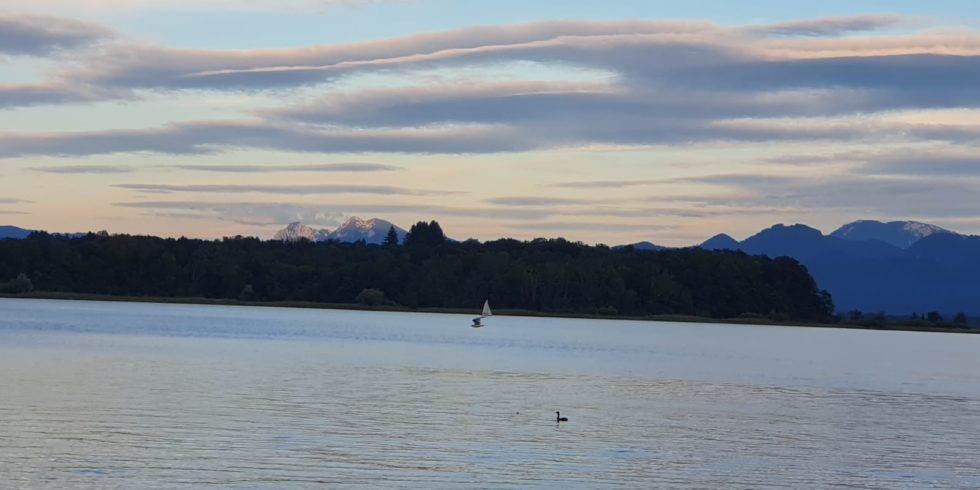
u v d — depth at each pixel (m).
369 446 46.25
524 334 166.62
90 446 44.38
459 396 65.94
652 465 44.62
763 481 42.62
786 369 103.44
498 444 47.84
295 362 89.81
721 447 49.44
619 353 120.81
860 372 102.12
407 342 129.00
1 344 99.06
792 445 50.81
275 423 51.41
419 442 47.62
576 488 40.16
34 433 46.78
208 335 127.06
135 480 39.12
